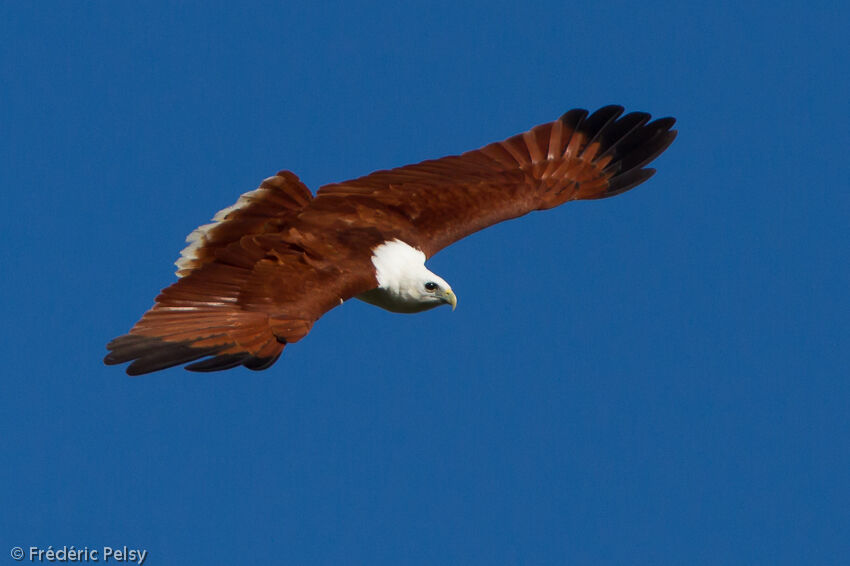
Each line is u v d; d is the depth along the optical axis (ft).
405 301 54.13
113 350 47.14
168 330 47.98
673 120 59.77
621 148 59.67
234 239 52.26
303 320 48.85
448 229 56.29
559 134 59.88
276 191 53.47
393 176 57.11
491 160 59.00
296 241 52.42
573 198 58.70
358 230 54.13
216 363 46.75
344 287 50.93
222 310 48.83
